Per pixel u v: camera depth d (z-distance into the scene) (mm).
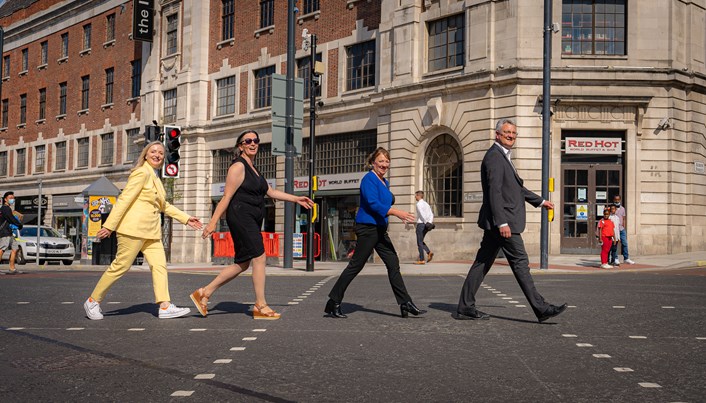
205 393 4641
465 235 22375
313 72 19328
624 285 12242
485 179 7801
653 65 21688
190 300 10023
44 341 6574
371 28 26234
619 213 19344
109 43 40656
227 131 31891
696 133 22531
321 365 5523
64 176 43906
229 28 32688
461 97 22719
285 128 19109
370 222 8047
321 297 10516
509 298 10102
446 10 23406
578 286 12016
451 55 23516
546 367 5461
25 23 48250
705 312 8539
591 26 21984
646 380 5035
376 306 9273
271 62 30203
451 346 6332
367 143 26453
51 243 26562
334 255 27359
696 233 22562
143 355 5914
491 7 22016
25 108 48656
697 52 22766
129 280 14102
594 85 21469
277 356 5875
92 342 6527
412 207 24031
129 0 39219
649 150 21609
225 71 32469
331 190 27312
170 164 16891
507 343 6480
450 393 4668
